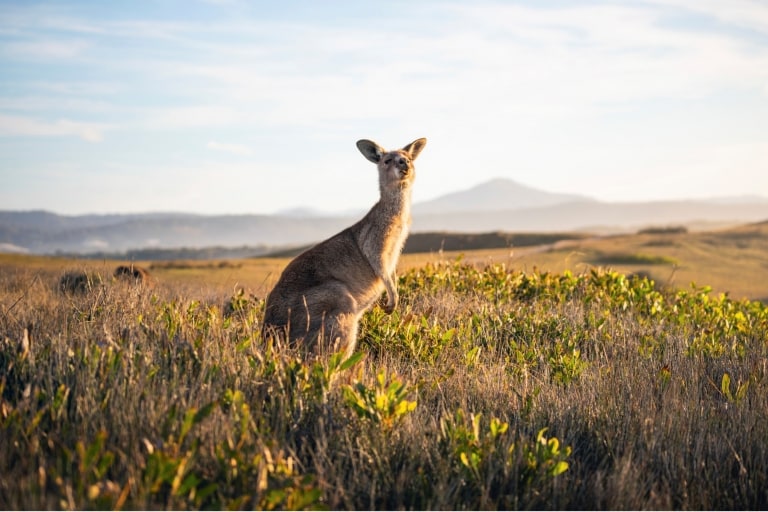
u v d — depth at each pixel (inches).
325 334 294.2
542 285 468.4
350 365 223.8
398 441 199.8
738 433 223.1
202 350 229.8
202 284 565.9
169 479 157.5
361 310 332.8
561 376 276.4
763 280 1438.2
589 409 239.1
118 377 200.2
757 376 275.1
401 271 484.7
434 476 187.8
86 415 184.2
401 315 368.8
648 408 233.0
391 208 331.6
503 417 233.5
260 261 1743.4
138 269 474.0
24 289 430.9
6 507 149.7
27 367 208.4
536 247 2100.1
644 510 181.5
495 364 295.9
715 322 415.5
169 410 187.0
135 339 237.0
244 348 243.8
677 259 1814.7
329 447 194.5
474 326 354.9
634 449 213.2
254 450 177.2
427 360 297.3
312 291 304.3
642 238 2588.6
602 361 312.3
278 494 158.9
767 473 205.2
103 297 312.7
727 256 1978.3
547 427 220.5
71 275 440.8
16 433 169.5
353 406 203.8
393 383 205.3
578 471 199.2
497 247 2020.2
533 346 323.3
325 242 327.0
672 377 274.1
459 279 468.4
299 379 218.2
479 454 189.0
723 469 206.2
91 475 156.6
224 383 215.6
